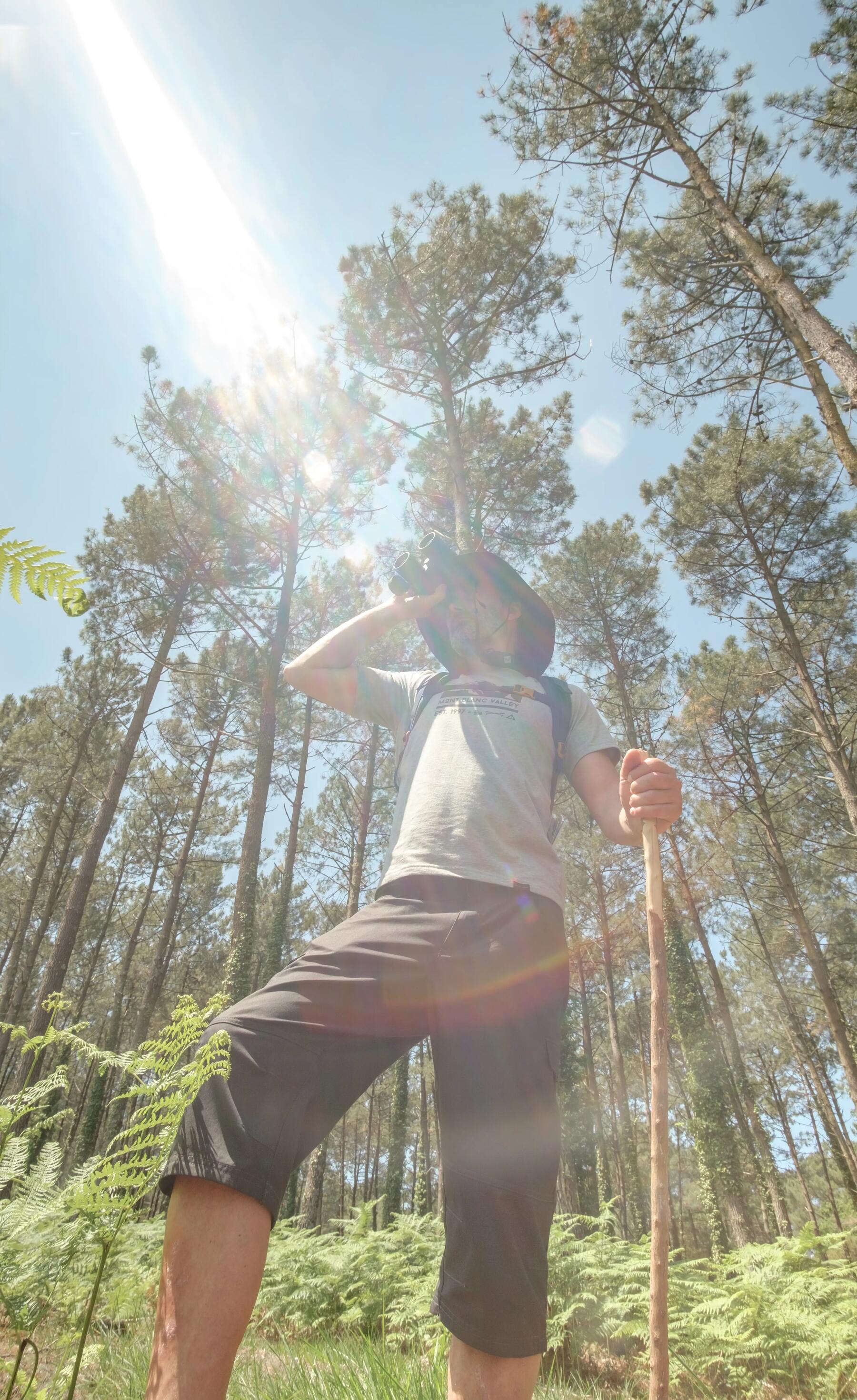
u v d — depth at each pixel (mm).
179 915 25609
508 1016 1011
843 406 6055
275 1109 816
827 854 15938
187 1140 786
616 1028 18047
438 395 10844
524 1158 950
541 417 13094
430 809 1215
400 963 991
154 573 15070
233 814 24219
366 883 20109
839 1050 11992
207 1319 692
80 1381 1539
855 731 12727
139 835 24391
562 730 1418
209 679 18781
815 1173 29188
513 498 12273
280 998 922
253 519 14961
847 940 18438
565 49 8109
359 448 14078
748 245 7242
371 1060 952
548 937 1104
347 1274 4512
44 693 25172
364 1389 1683
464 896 1097
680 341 9688
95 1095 13828
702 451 13773
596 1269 4102
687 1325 3740
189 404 13672
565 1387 2969
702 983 21656
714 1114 13297
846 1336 3547
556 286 10641
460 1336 902
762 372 8203
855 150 8625
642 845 1022
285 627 14305
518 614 1562
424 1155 22062
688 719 14578
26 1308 861
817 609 14141
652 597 16156
